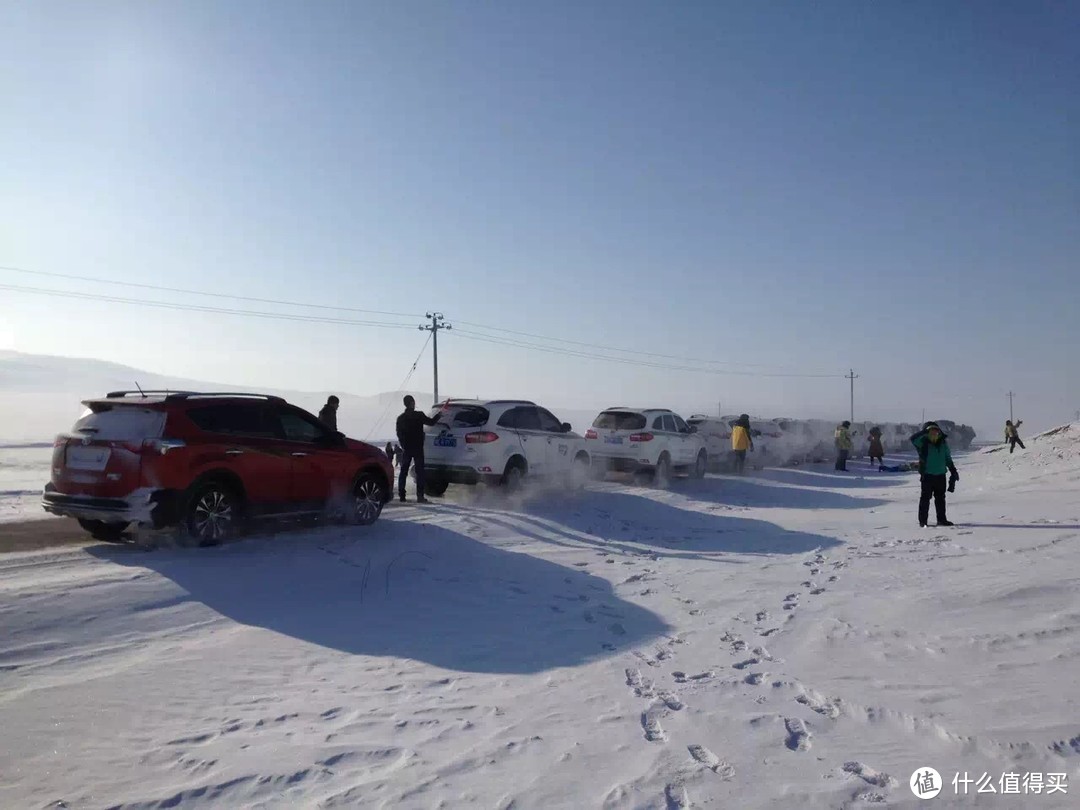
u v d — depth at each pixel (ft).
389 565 30.60
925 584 28.19
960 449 161.89
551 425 54.54
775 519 48.83
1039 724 16.07
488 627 24.20
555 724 16.51
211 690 18.31
